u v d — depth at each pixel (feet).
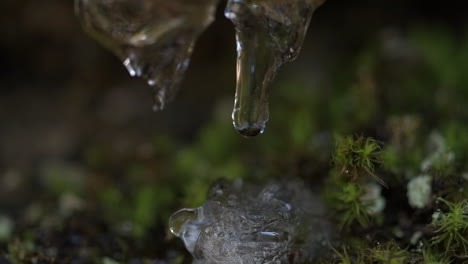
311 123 1.10
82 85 1.46
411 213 0.84
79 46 1.49
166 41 0.85
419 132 0.99
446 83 1.17
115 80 1.47
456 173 0.85
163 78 0.85
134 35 0.84
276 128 1.14
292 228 0.80
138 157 1.11
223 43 1.52
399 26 1.56
